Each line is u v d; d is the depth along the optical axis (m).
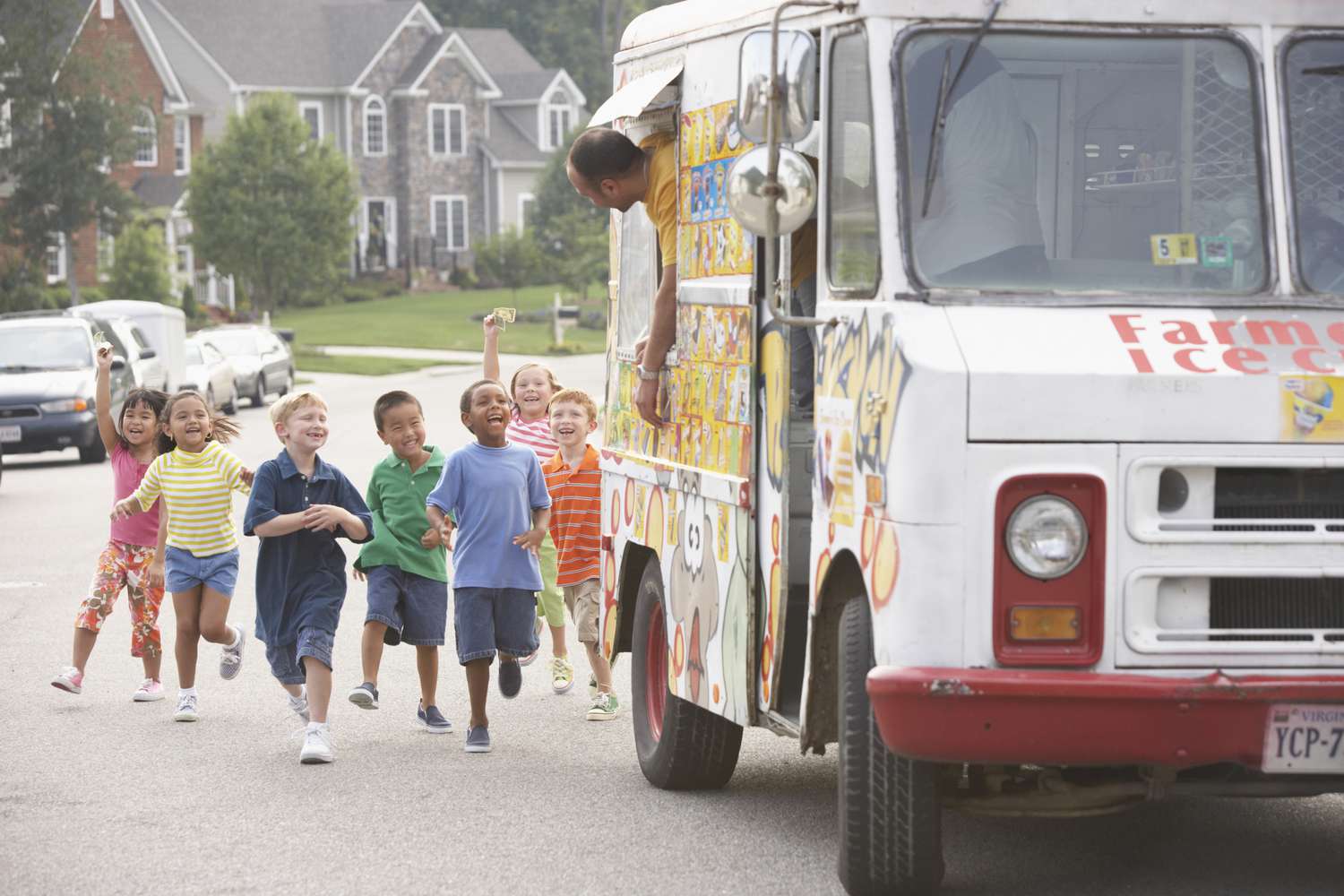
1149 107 7.89
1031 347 7.37
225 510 12.79
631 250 11.21
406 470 12.20
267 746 12.00
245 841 9.62
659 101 10.18
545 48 152.25
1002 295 7.64
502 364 71.12
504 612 11.89
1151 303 7.67
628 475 11.05
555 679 13.80
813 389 8.99
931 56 7.83
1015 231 7.77
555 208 102.81
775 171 7.77
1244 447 7.26
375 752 11.83
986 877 8.70
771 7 8.88
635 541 10.91
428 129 116.62
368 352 79.81
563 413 13.00
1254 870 8.81
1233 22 7.94
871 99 7.83
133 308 43.78
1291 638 7.36
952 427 7.21
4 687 14.06
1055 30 7.88
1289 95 7.94
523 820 9.99
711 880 8.74
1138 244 7.83
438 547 12.27
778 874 8.81
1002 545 7.22
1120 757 7.27
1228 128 7.91
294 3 114.56
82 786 10.92
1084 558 7.24
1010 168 7.81
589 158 10.23
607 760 11.55
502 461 11.95
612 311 11.62
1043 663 7.23
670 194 10.20
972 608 7.23
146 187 98.75
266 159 86.19
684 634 10.06
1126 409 7.23
